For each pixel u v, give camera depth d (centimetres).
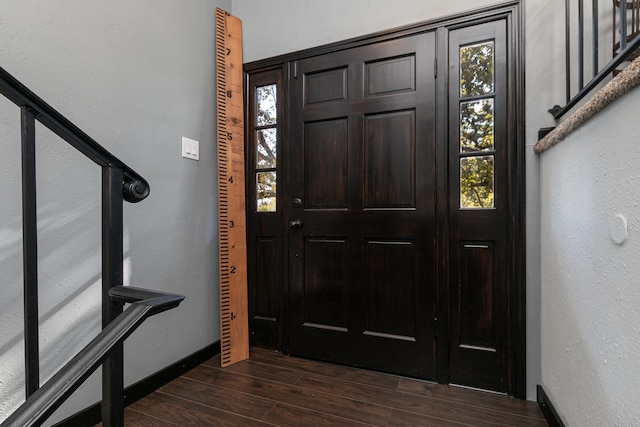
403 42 161
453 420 125
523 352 139
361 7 169
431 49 156
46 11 111
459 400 139
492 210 146
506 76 143
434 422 124
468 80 150
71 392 47
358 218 172
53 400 45
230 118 190
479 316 149
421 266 159
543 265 132
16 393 103
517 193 141
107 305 66
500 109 144
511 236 142
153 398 141
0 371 100
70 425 116
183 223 168
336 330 176
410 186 161
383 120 166
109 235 67
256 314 200
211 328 186
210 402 138
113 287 67
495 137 145
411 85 160
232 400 139
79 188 121
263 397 142
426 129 157
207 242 184
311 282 183
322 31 178
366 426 121
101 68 129
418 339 159
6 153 101
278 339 192
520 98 140
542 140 126
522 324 139
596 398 84
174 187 163
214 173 189
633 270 67
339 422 124
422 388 150
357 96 171
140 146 145
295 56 185
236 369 170
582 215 93
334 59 176
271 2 191
